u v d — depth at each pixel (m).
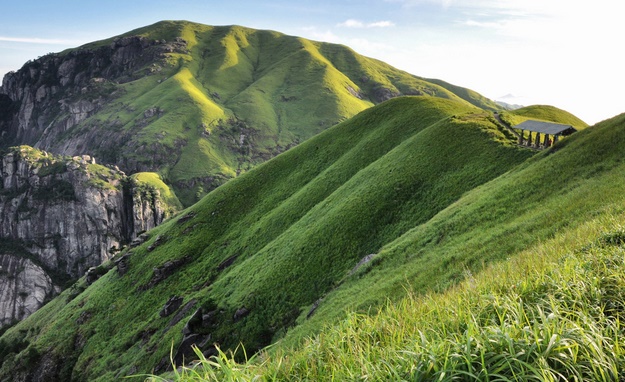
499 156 60.16
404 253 39.34
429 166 67.31
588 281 5.37
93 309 103.69
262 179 117.12
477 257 26.22
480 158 62.53
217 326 56.09
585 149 38.06
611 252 7.10
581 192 28.44
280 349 5.11
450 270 26.98
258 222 98.00
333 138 117.81
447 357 3.58
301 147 123.12
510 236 26.48
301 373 4.55
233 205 111.88
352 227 60.81
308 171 109.62
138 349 73.75
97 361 81.25
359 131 113.38
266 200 107.94
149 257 108.56
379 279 36.38
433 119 97.88
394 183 66.19
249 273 67.00
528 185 37.62
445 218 41.56
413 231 44.84
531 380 3.30
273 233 87.62
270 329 50.75
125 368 66.50
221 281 72.00
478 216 36.72
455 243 33.50
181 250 102.31
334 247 59.12
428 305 5.86
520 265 8.17
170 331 63.94
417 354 3.82
